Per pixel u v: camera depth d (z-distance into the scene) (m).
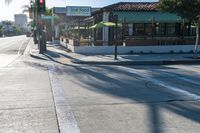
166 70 16.36
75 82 12.15
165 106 8.05
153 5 31.89
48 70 16.36
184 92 10.02
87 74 14.69
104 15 31.33
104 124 6.50
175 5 21.55
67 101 8.62
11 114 7.26
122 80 12.70
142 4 32.66
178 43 28.84
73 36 34.06
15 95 9.51
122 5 31.62
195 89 10.58
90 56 23.97
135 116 7.09
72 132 6.01
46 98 9.04
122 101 8.62
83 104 8.26
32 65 19.06
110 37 31.41
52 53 27.61
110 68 17.50
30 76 13.93
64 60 21.75
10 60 22.88
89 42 28.61
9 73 15.07
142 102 8.52
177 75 14.26
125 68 17.50
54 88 10.74
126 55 24.67
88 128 6.25
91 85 11.41
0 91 10.20
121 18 29.97
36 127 6.29
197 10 21.08
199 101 8.67
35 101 8.63
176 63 20.39
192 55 24.41
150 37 29.25
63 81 12.41
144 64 19.95
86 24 41.62
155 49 27.06
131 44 27.48
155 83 11.90
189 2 21.09
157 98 9.04
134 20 30.02
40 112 7.43
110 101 8.62
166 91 10.20
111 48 26.97
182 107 7.96
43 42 28.33
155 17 30.50
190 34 31.88
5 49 37.59
